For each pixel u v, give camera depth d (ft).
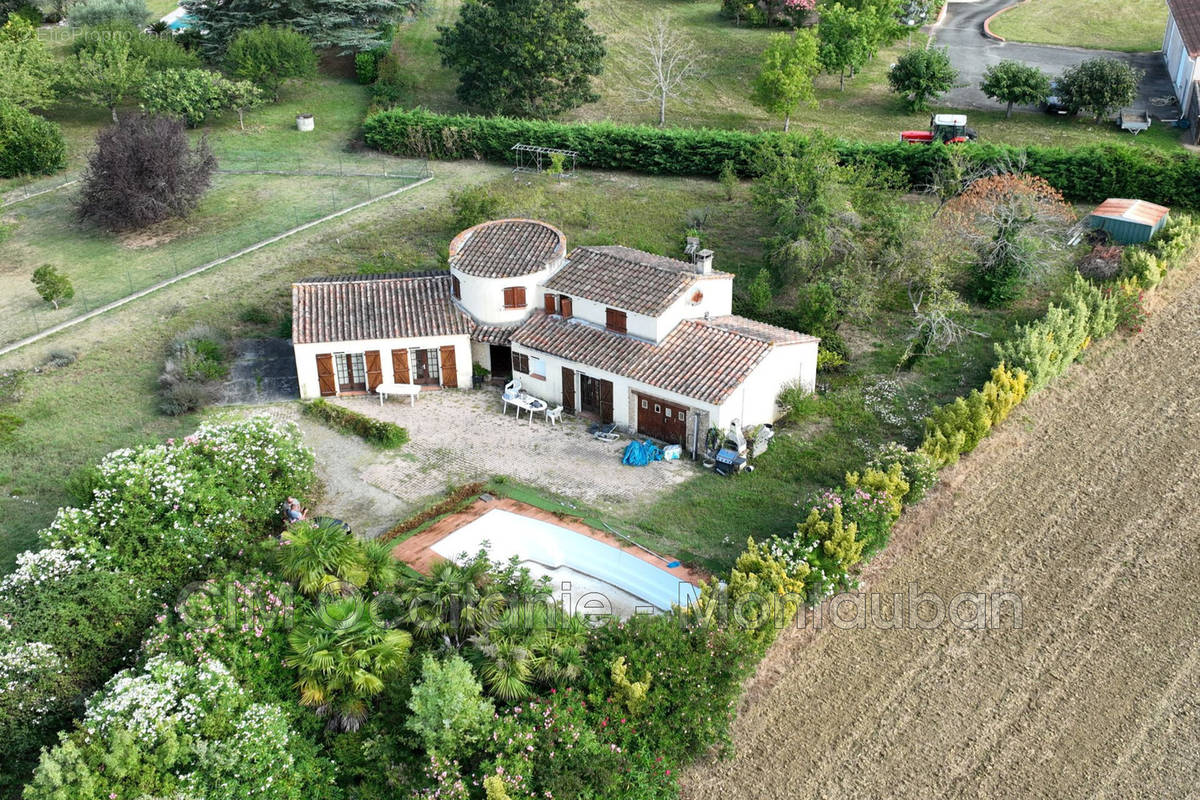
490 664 99.60
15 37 244.01
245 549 116.78
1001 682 107.24
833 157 177.88
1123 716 103.40
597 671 101.50
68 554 110.42
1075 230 182.09
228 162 222.07
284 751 95.50
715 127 235.20
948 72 232.32
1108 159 193.57
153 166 190.49
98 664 104.37
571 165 221.87
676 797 95.96
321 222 199.72
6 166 215.10
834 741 101.35
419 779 94.84
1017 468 137.80
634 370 140.46
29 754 98.84
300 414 148.56
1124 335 165.68
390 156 227.61
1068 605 116.47
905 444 140.77
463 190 208.64
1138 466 137.59
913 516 129.29
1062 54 266.36
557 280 150.61
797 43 224.12
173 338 163.94
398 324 151.23
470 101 238.68
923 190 203.41
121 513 114.83
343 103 249.55
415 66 263.70
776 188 175.52
